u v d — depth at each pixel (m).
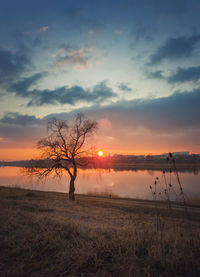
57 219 6.90
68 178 69.94
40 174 22.70
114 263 3.24
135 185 44.38
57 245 3.89
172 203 18.17
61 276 2.79
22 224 5.65
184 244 3.97
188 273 2.84
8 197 15.90
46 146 22.81
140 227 6.29
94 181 56.31
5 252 3.56
